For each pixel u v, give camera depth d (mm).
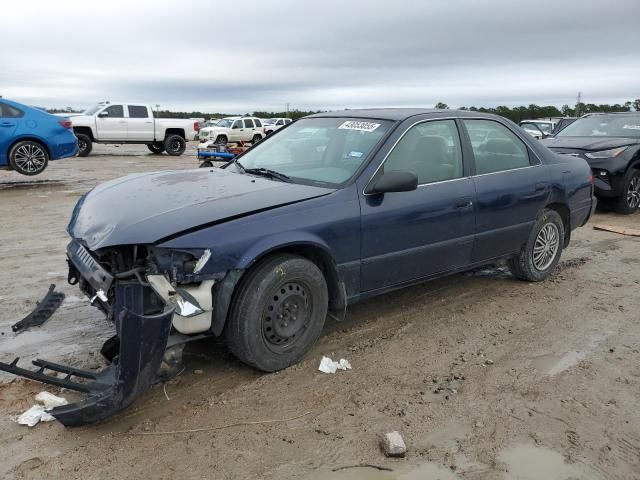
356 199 3830
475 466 2742
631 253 6863
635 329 4469
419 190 4211
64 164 17609
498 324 4508
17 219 8094
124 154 23312
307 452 2809
